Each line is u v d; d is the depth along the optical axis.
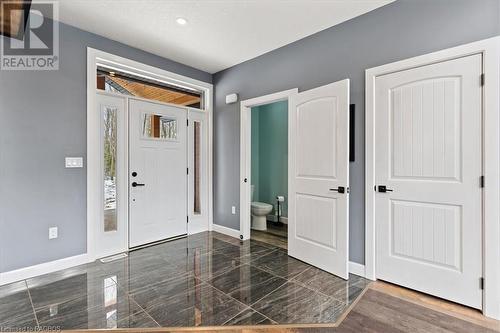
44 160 2.62
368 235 2.56
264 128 5.30
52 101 2.67
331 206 2.68
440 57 2.15
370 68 2.55
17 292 2.23
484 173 1.96
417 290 2.29
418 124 2.27
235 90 3.97
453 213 2.11
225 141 4.15
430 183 2.21
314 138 2.87
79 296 2.18
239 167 3.94
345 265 2.53
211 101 4.32
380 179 2.50
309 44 3.04
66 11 2.53
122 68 3.29
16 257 2.46
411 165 2.31
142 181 3.49
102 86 3.19
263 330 1.77
